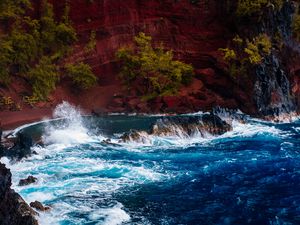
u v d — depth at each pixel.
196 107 39.97
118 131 32.25
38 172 22.61
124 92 42.78
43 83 38.91
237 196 19.58
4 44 37.09
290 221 17.05
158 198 19.34
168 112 39.16
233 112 37.38
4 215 13.72
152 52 43.00
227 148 28.30
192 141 30.55
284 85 40.34
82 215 17.25
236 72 41.59
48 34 41.59
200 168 23.73
